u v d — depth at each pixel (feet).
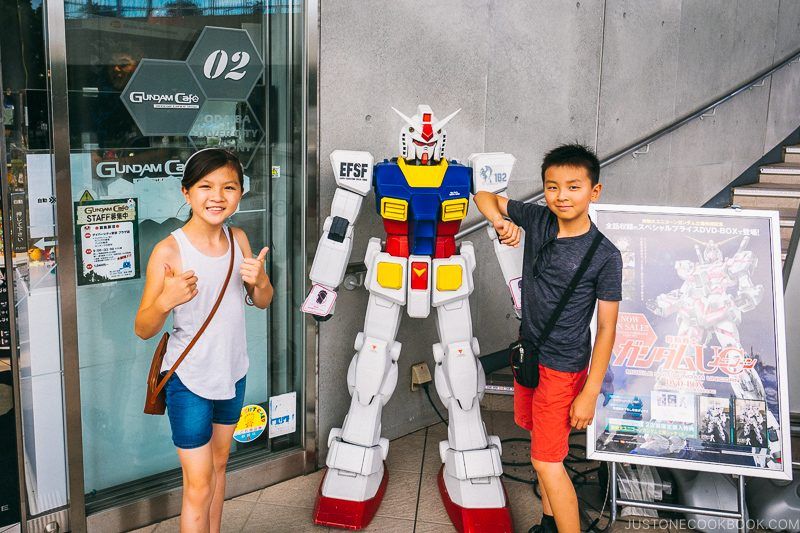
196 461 7.52
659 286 9.96
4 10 7.78
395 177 9.46
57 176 8.29
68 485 9.17
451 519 10.24
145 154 9.21
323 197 10.96
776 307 9.78
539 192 14.25
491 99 13.14
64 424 9.07
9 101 7.95
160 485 10.14
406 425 13.03
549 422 8.36
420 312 9.96
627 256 10.02
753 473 9.53
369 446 10.46
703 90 20.29
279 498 10.73
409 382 12.90
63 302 8.58
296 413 11.44
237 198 7.43
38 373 8.77
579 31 14.76
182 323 7.40
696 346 9.85
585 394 8.05
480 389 10.49
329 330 11.39
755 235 9.91
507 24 13.10
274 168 10.55
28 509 8.96
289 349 11.23
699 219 10.00
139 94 9.00
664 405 9.81
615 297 7.85
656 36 17.53
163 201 9.51
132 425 9.93
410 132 9.48
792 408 10.84
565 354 8.21
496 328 14.51
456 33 12.21
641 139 17.21
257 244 10.63
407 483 11.28
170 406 7.52
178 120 9.41
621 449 9.82
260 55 10.04
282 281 10.99
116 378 9.64
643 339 9.93
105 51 8.65
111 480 9.87
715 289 9.89
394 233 9.89
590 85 15.42
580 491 11.10
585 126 15.55
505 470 11.69
